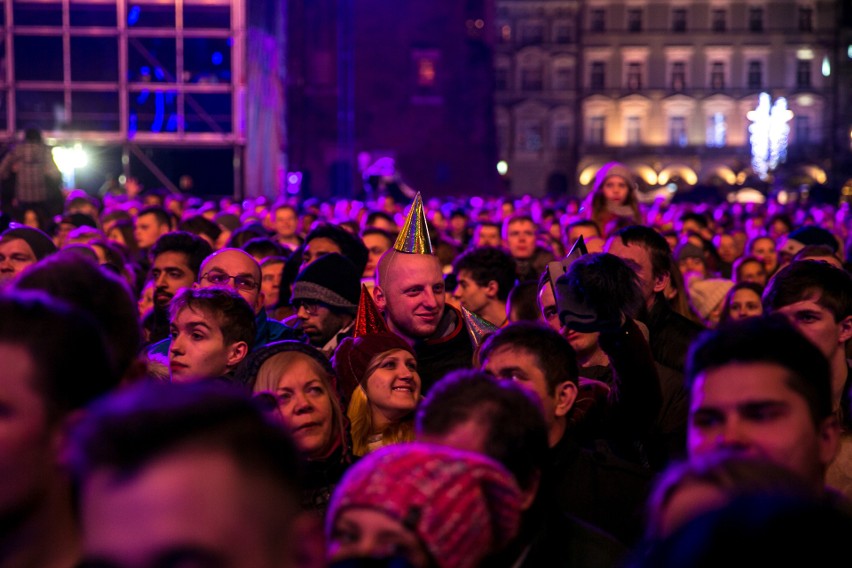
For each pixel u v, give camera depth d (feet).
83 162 104.06
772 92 294.25
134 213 54.49
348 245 24.44
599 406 12.94
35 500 6.37
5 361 6.31
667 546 3.97
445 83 198.90
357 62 196.54
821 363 7.73
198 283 19.70
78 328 6.57
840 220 67.21
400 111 197.77
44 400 6.35
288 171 158.20
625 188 29.86
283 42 128.98
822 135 292.40
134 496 4.50
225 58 105.40
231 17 104.42
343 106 190.90
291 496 4.80
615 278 12.25
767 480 5.18
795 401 7.51
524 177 296.92
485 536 6.13
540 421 8.52
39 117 103.40
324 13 189.78
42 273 8.83
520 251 33.32
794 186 218.18
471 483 6.12
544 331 11.71
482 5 203.10
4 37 102.63
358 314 15.78
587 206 31.19
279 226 43.68
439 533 5.94
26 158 56.49
